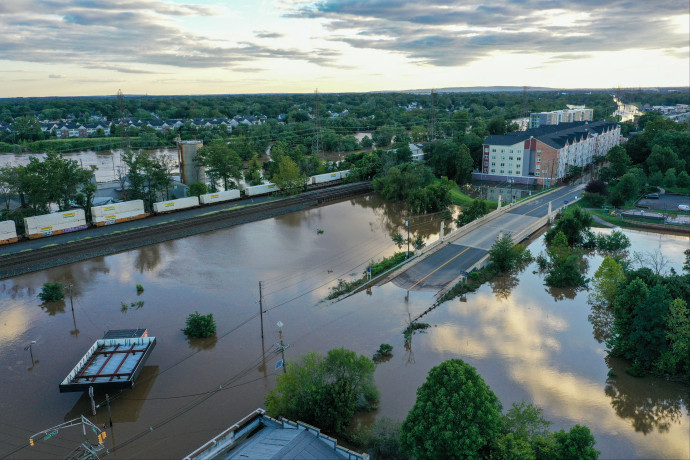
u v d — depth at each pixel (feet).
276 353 243.60
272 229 462.60
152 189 533.96
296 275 344.08
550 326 270.87
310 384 181.98
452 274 339.16
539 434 168.96
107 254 390.83
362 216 512.22
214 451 152.76
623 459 172.45
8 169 437.99
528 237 435.94
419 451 153.99
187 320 265.13
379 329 268.00
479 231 433.07
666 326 222.07
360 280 328.90
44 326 275.18
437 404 154.30
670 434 185.57
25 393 214.28
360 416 194.49
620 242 396.16
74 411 202.69
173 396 212.02
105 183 618.03
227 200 547.90
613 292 277.85
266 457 136.98
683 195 585.63
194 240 428.97
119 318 283.18
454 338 257.55
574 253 384.27
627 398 207.51
